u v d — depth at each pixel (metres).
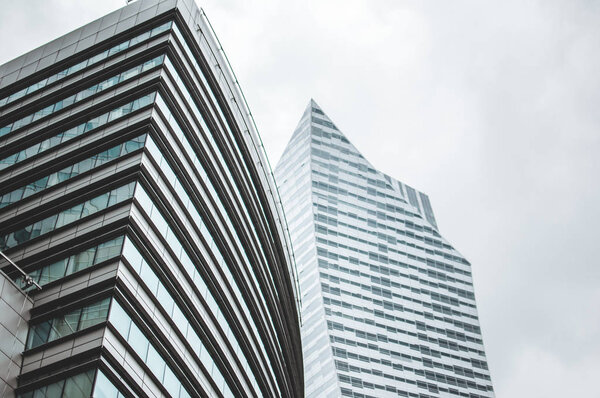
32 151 48.91
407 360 188.88
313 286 193.62
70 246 39.75
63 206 42.75
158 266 40.38
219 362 44.59
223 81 60.44
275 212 68.75
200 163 51.31
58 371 33.38
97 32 56.84
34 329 35.59
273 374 58.81
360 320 189.88
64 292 36.94
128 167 43.00
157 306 39.03
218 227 50.19
